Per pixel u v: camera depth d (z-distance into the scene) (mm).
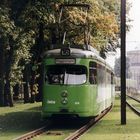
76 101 25078
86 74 25266
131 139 20016
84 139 19984
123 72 27172
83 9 43906
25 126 25750
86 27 44281
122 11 27203
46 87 25297
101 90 29797
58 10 40438
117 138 20391
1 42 42906
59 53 25344
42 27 45344
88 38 40125
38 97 54375
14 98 67062
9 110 38781
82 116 25094
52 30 46625
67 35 46156
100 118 32281
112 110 42312
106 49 64750
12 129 24094
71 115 25156
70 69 25328
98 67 27922
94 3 43938
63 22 43906
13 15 39750
